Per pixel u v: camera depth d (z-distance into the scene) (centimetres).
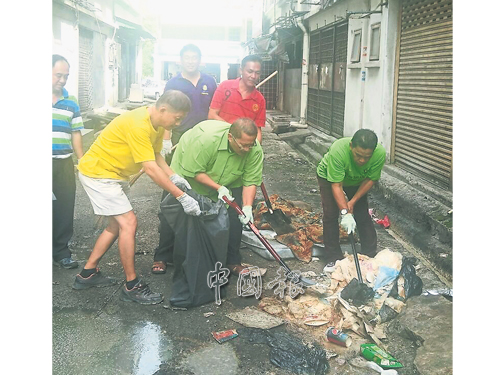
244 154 388
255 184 411
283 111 1923
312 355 309
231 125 380
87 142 1105
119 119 366
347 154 399
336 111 1109
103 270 441
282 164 954
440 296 359
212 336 338
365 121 851
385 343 328
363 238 454
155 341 332
